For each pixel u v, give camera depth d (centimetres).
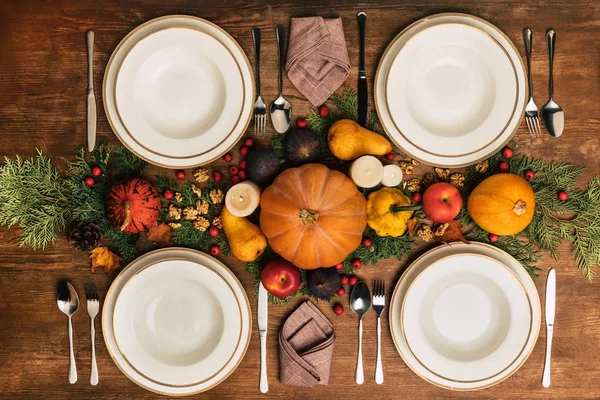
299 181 111
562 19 123
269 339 129
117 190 114
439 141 120
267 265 118
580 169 125
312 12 122
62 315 128
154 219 117
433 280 124
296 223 109
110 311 124
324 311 128
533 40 123
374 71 123
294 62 119
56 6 123
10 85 124
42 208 125
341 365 129
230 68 117
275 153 123
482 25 119
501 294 124
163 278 124
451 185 114
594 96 124
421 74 120
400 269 127
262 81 123
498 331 126
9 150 125
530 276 126
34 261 127
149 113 120
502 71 118
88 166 124
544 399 128
